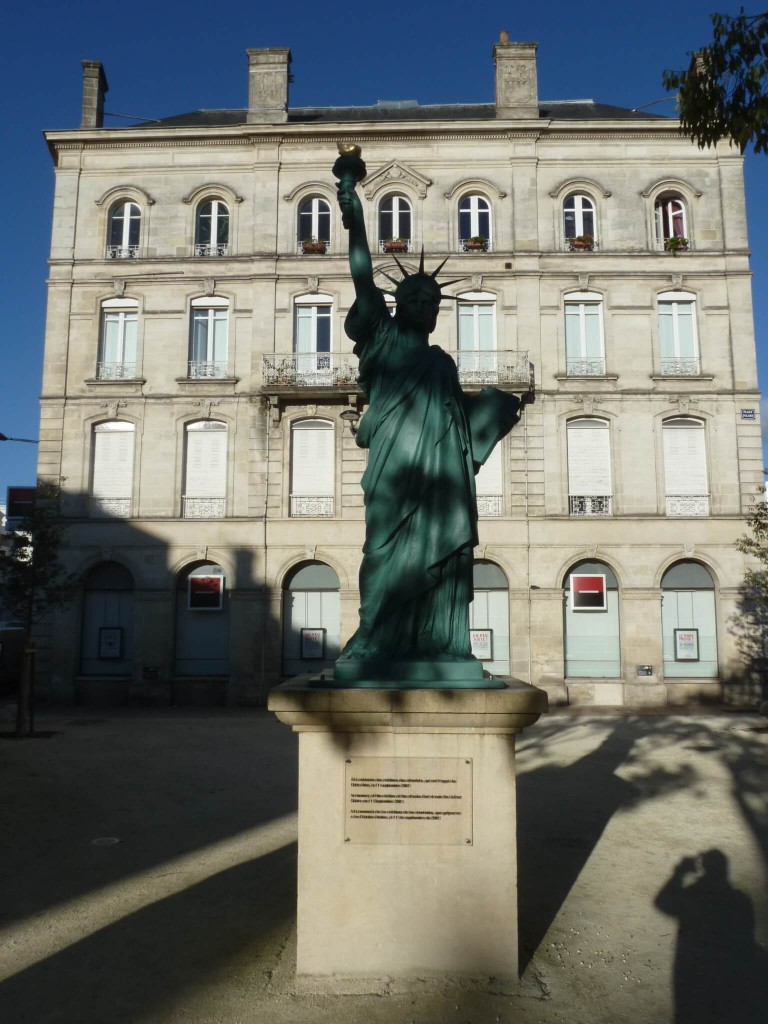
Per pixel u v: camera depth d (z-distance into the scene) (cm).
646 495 2652
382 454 571
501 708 502
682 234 2833
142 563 2666
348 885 508
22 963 564
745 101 916
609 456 2689
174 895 709
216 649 2667
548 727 1977
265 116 2898
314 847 511
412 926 505
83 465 2719
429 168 2841
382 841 511
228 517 2666
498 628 2633
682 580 2656
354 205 588
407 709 502
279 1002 487
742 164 2816
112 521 2681
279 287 2792
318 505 2684
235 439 2708
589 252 2766
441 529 554
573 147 2838
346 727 514
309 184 2847
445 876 507
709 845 879
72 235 2841
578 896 712
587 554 2622
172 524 2673
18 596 2005
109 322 2825
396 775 512
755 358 2720
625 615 2600
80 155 2886
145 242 2834
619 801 1102
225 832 939
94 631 2692
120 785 1240
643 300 2753
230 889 725
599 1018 482
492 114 3119
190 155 2878
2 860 827
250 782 1264
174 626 2666
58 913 665
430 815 511
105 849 868
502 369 2652
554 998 503
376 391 595
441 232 2805
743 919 657
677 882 752
